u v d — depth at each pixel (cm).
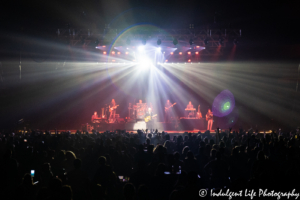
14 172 581
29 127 2203
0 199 542
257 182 443
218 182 578
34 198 486
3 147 879
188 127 2219
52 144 1071
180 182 495
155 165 643
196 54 2194
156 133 1356
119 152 730
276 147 780
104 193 523
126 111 2592
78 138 1070
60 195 398
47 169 562
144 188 411
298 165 636
